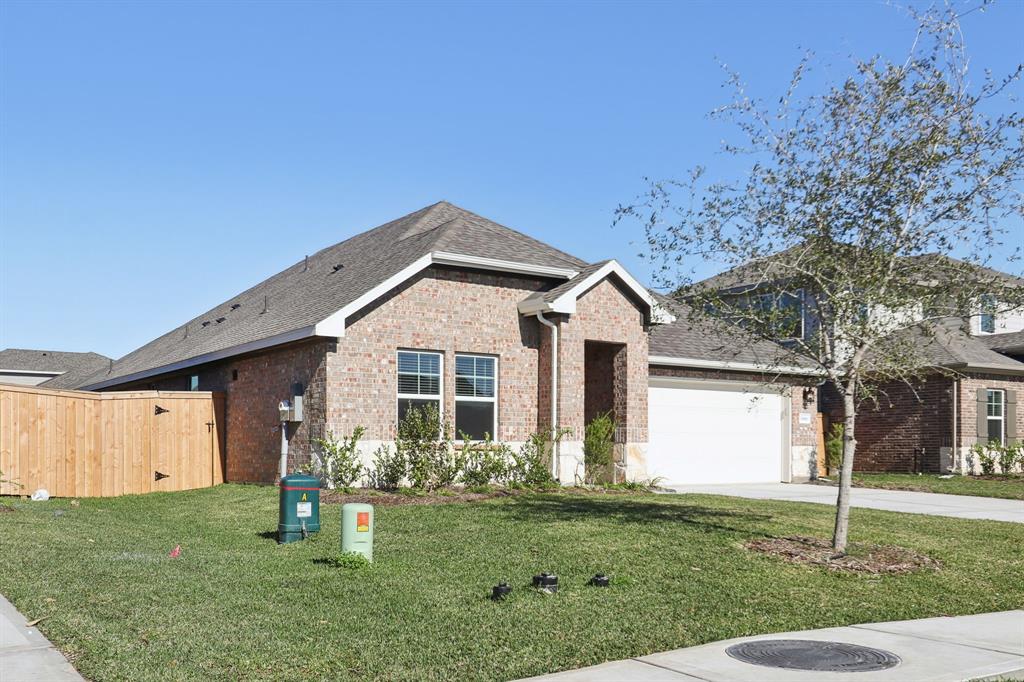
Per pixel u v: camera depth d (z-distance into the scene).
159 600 7.89
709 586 9.09
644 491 18.42
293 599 8.16
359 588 8.62
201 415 20.72
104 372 33.22
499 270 18.59
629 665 6.46
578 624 7.51
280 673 6.06
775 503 16.22
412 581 8.98
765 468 23.45
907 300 10.60
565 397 18.67
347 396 16.80
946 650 6.96
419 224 21.95
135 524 13.51
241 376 20.50
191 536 12.25
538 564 9.91
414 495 15.88
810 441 24.08
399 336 17.44
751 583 9.30
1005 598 9.25
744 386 21.56
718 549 10.95
